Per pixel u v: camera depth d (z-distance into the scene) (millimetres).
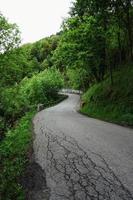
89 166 7430
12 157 9602
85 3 23531
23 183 6465
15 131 15742
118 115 19516
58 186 6086
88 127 15141
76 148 9648
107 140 10945
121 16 25531
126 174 6672
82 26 27250
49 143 10797
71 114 26422
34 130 14719
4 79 32750
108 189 5805
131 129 14188
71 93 81000
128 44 32812
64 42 29453
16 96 33469
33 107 38688
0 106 28969
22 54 35656
